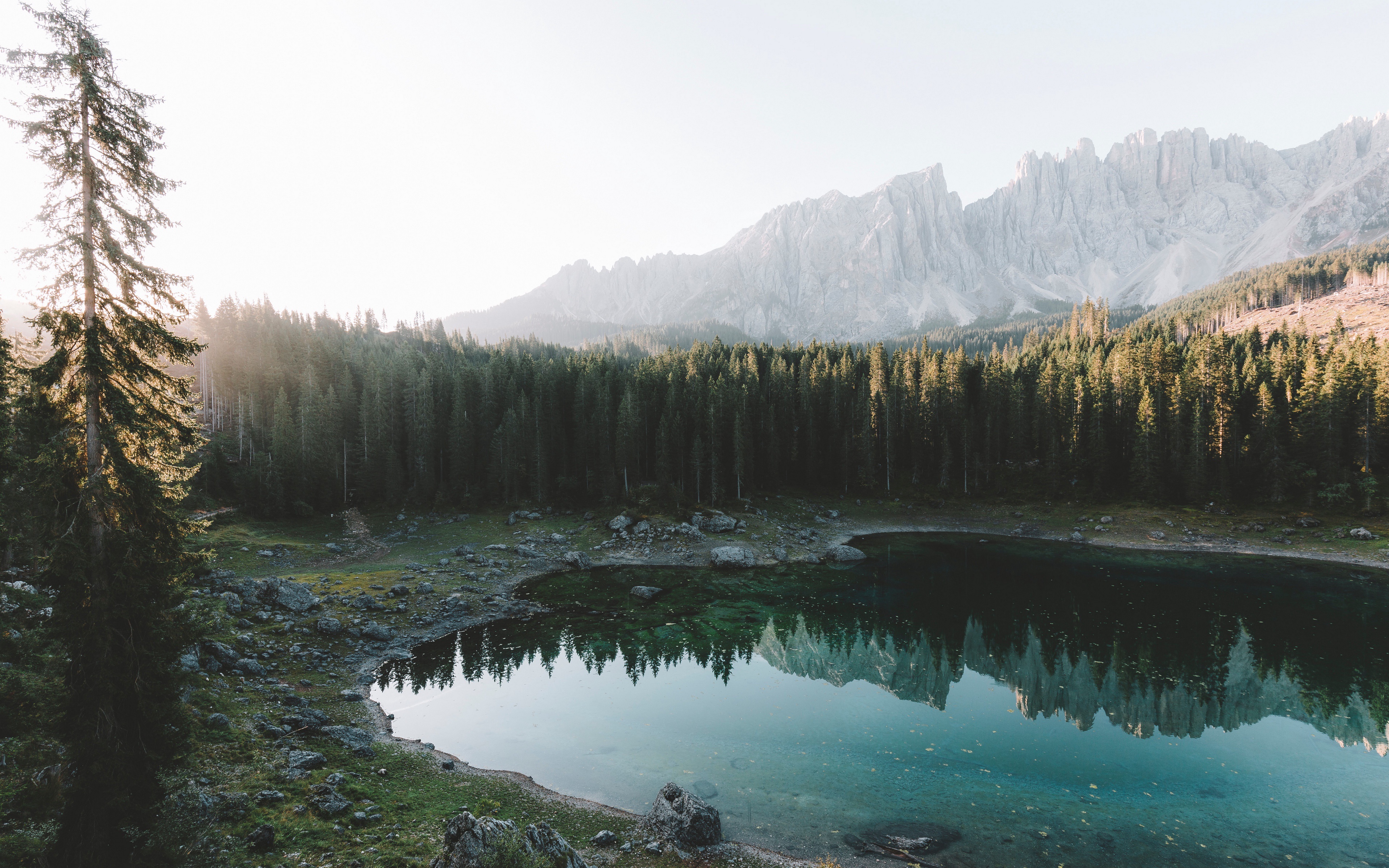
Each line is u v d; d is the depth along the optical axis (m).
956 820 23.98
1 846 11.92
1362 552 73.69
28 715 16.44
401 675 39.97
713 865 20.45
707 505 95.19
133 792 14.01
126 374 15.32
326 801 20.50
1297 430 88.94
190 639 15.68
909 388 116.62
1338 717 34.34
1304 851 22.17
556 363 119.94
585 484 94.69
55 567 13.37
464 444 91.81
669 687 38.97
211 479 79.19
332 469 87.06
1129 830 23.36
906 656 45.38
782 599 60.47
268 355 112.06
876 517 101.81
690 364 125.25
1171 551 81.31
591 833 22.11
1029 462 110.50
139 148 15.05
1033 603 58.78
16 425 15.80
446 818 21.78
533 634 49.06
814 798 25.58
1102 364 116.25
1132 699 37.03
